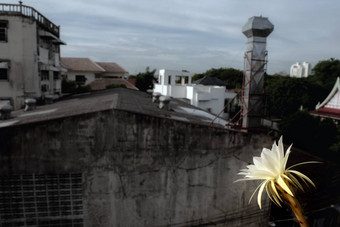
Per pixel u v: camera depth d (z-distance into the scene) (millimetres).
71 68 42406
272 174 1815
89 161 8625
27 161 8383
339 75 53031
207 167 9250
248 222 9680
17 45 20859
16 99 21359
